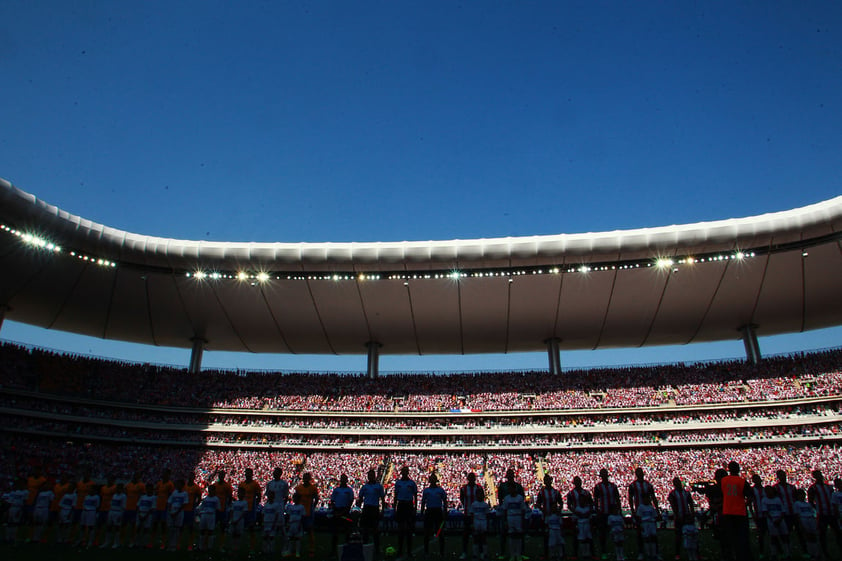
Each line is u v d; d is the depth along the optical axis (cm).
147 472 4291
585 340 5494
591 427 4775
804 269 4247
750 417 4588
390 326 5212
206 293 4734
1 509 2025
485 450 4738
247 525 1655
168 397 5019
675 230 4053
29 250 4050
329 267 4397
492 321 5112
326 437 4903
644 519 1462
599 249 4150
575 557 1534
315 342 5550
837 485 1495
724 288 4541
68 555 1449
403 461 4638
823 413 4391
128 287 4606
